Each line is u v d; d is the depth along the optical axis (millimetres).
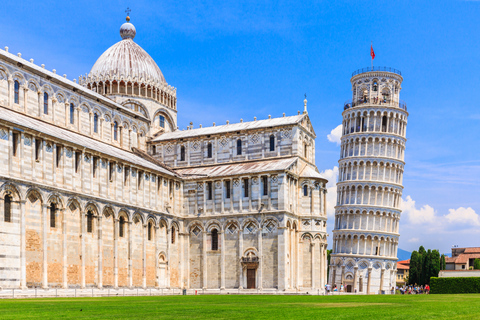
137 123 106062
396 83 155875
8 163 61469
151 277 87000
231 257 92250
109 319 26234
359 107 151750
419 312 30781
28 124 67938
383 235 145375
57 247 67500
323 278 96250
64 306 37625
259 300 51750
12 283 59906
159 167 98000
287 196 90625
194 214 96375
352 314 29234
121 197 81125
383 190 147250
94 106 93312
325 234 97250
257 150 99750
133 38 120000
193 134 106750
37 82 80500
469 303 41812
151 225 88375
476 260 171500
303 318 26719
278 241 88375
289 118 101562
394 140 150625
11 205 61125
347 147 153375
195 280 94750
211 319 26266
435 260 161875
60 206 68438
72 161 71875
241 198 92688
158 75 116375
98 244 74625
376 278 143500
